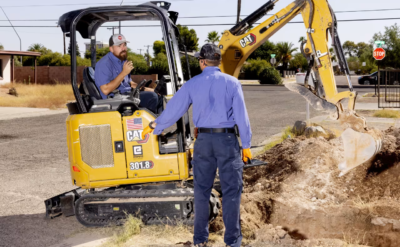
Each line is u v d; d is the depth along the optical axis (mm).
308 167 5457
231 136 3654
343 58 4895
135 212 4340
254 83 48812
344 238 3934
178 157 4238
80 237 4281
